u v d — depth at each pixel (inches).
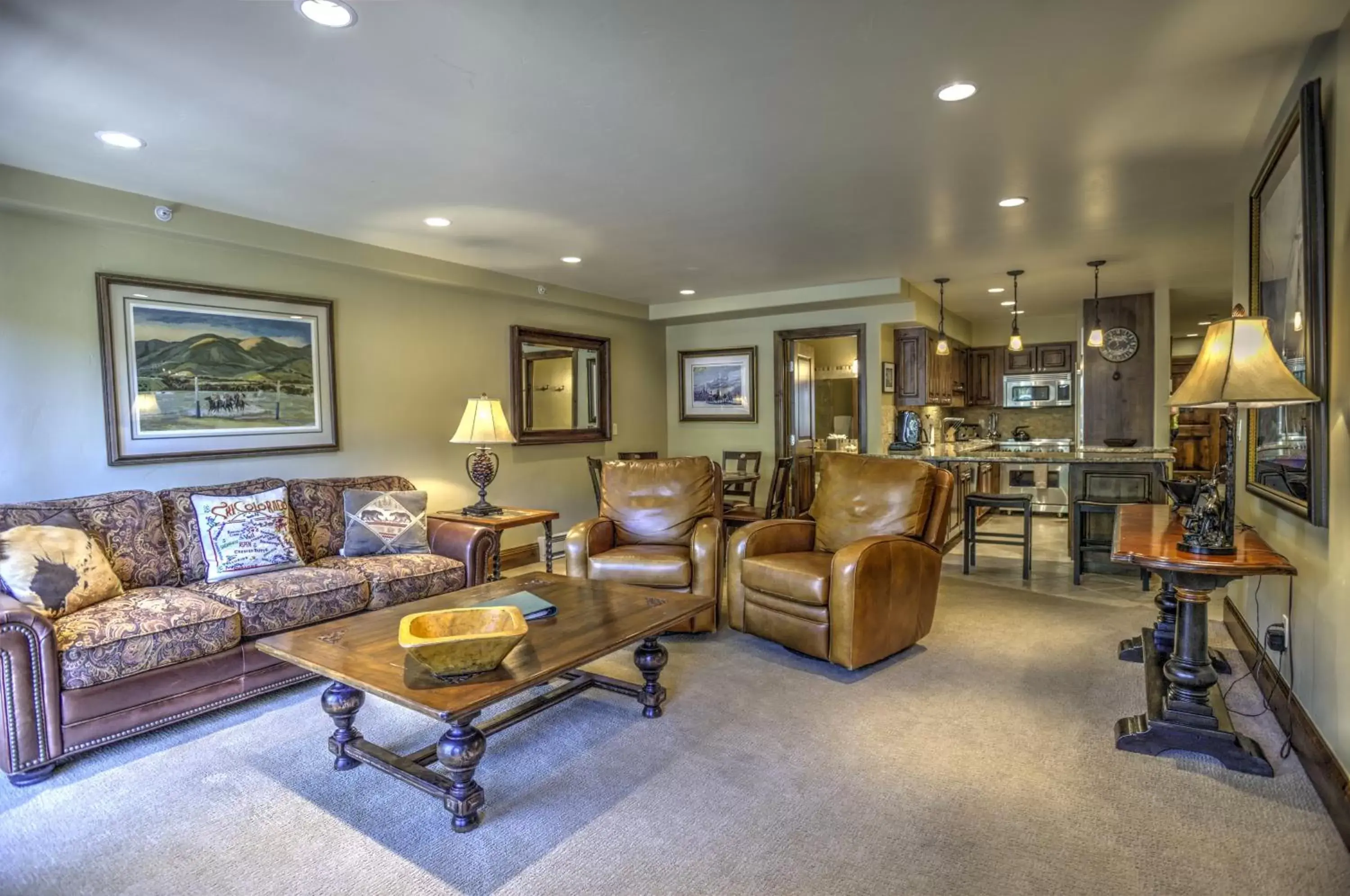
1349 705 76.5
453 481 205.8
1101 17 77.7
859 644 123.3
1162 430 259.6
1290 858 72.6
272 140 109.7
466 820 79.8
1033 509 309.9
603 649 90.7
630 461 173.6
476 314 212.8
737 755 96.1
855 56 85.8
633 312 269.7
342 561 142.8
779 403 273.4
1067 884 69.0
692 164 122.2
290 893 70.0
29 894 70.4
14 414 125.3
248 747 101.1
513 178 128.3
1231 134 111.1
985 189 138.0
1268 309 109.0
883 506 143.3
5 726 89.3
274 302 161.5
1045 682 120.4
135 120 101.2
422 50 82.9
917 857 73.5
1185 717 94.2
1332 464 82.3
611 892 69.2
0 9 72.7
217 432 151.9
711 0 73.3
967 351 347.6
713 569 147.5
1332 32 81.0
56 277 129.9
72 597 105.2
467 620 89.0
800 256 194.7
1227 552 89.5
